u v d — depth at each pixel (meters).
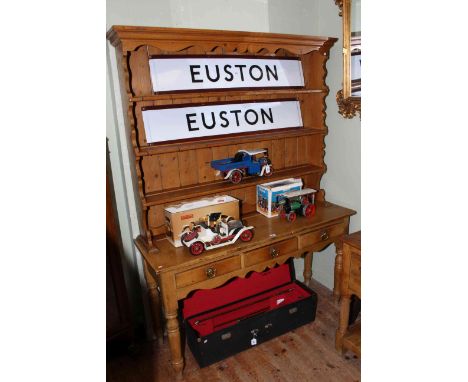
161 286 1.67
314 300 2.20
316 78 2.17
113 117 1.86
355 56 2.02
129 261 2.11
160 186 1.96
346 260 1.82
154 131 1.78
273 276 2.37
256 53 2.07
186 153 1.99
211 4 1.91
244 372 1.89
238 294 2.25
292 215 2.06
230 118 2.00
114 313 1.95
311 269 2.74
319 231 2.08
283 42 1.89
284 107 2.20
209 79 1.86
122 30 1.48
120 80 1.73
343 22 1.96
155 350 2.10
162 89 1.74
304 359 1.96
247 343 2.01
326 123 2.32
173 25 1.84
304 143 2.38
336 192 2.37
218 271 1.79
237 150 2.16
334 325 2.23
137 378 1.90
